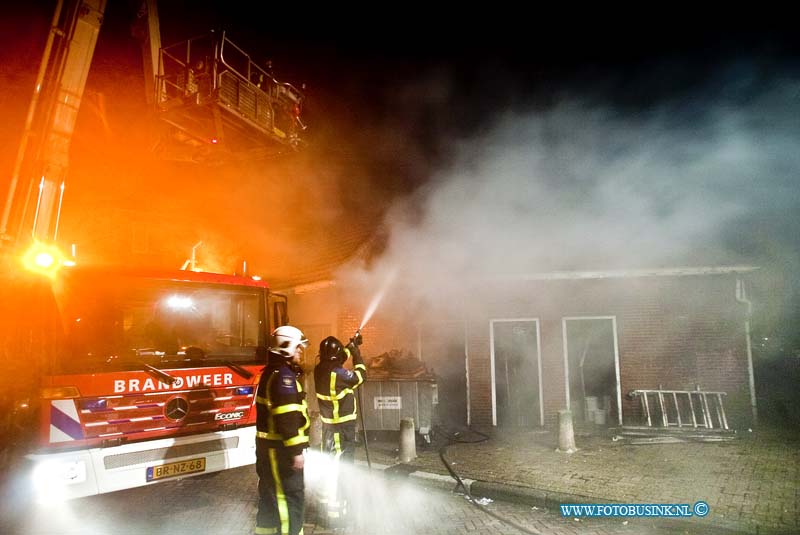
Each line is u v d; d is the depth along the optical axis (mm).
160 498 5742
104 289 4988
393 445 8195
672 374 9219
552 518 4996
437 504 5500
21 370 4449
